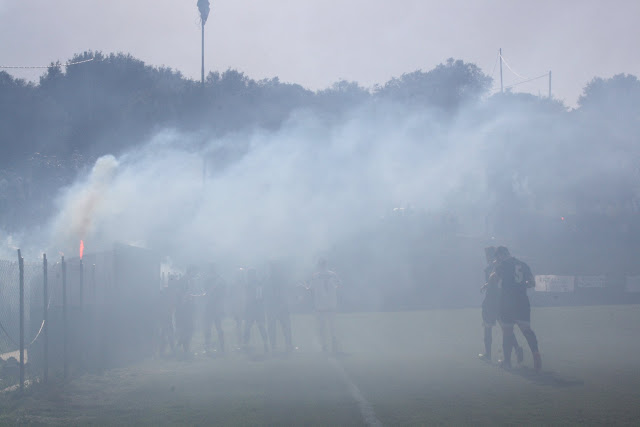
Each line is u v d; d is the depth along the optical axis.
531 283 11.54
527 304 11.48
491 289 13.16
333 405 8.81
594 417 7.71
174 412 8.73
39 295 13.94
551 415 7.87
